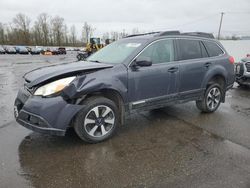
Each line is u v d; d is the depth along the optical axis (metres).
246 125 4.84
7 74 12.27
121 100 4.12
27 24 83.69
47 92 3.52
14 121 4.84
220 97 5.72
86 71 3.79
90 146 3.83
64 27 90.62
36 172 3.10
